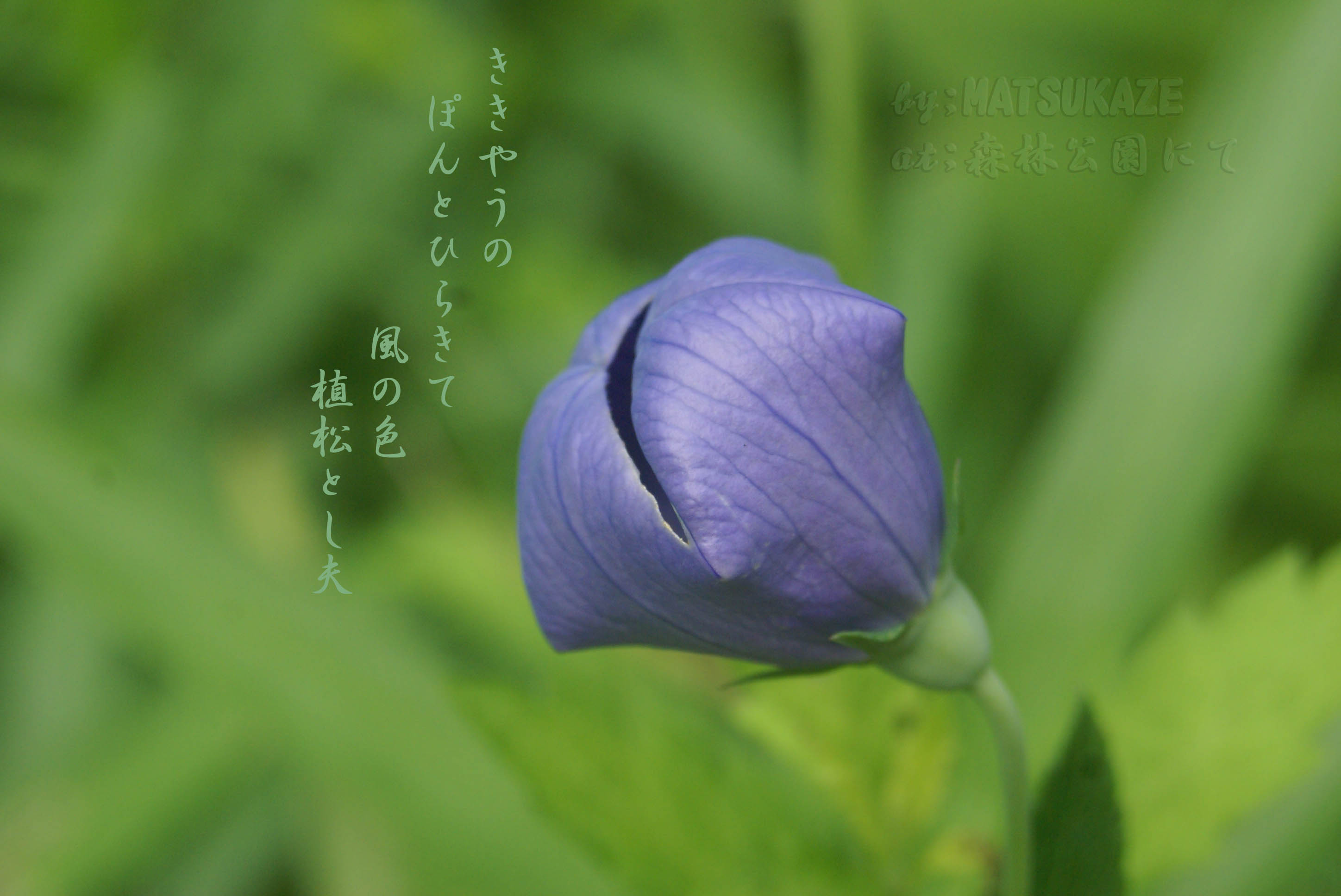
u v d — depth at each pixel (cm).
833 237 49
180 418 62
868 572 33
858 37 48
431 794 42
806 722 37
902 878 36
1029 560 42
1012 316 62
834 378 33
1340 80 47
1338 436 57
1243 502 58
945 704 37
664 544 33
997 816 38
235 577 47
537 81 67
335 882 53
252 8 64
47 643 59
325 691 44
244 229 65
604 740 36
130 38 63
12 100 63
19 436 49
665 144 67
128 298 64
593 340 34
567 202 67
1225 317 45
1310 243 46
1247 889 38
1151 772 36
